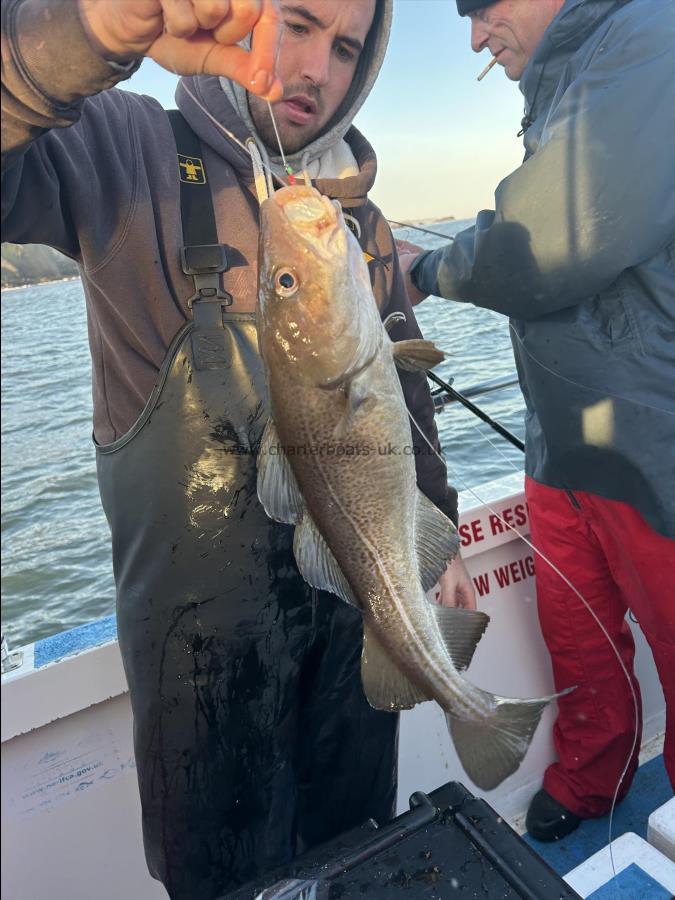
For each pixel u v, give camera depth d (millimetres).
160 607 1233
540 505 1963
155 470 1195
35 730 1567
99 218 1098
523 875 1004
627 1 1433
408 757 1969
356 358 974
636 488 1621
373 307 1007
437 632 1093
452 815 1126
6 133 765
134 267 1144
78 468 6180
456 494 1747
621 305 1554
